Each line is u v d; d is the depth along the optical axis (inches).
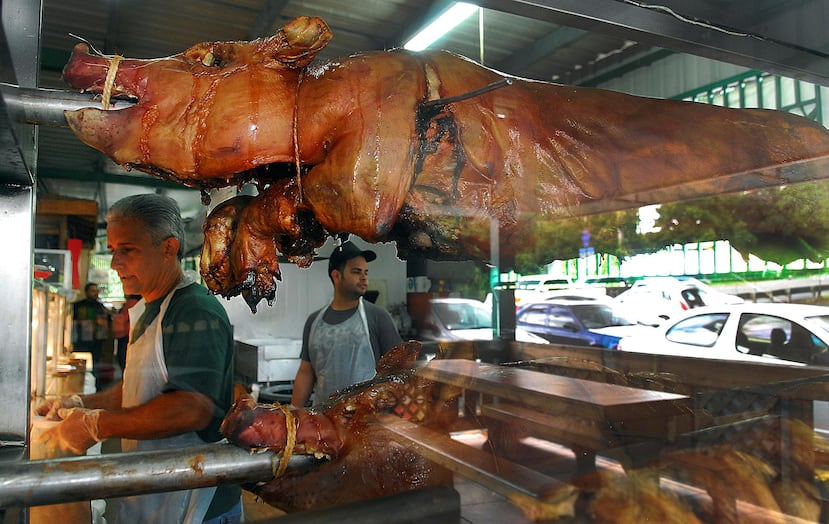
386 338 104.1
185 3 86.7
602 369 66.5
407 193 52.4
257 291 54.2
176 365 64.9
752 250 71.7
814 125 68.9
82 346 140.4
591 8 62.6
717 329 167.3
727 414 57.9
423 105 51.1
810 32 72.9
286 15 88.2
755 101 147.3
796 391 59.5
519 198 56.1
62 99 43.3
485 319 158.6
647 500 46.1
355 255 100.9
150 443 67.1
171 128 47.3
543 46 103.0
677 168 60.2
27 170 40.3
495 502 46.2
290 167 53.7
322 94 49.5
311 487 52.8
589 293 175.3
